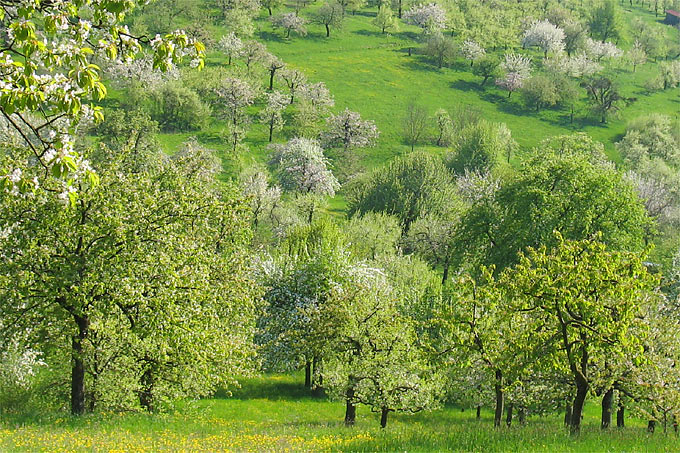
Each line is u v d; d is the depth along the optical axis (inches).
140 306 968.3
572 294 877.8
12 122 380.8
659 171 5428.2
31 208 943.7
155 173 1229.1
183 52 427.5
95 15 413.1
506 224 2089.1
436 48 7608.3
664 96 7480.3
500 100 7027.6
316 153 4936.0
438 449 683.4
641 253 887.7
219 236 1266.0
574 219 1972.2
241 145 5344.5
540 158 2213.3
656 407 1112.8
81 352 1021.8
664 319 1141.1
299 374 2252.7
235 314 1232.2
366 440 794.2
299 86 6520.7
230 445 724.0
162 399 1204.5
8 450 602.5
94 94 393.1
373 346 1368.1
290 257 2260.1
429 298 2242.9
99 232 957.8
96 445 654.5
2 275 917.8
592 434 847.1
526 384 1257.4
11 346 1128.8
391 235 3612.2
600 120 6712.6
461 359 1110.4
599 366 1098.1
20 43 381.4
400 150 5880.9
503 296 1035.3
